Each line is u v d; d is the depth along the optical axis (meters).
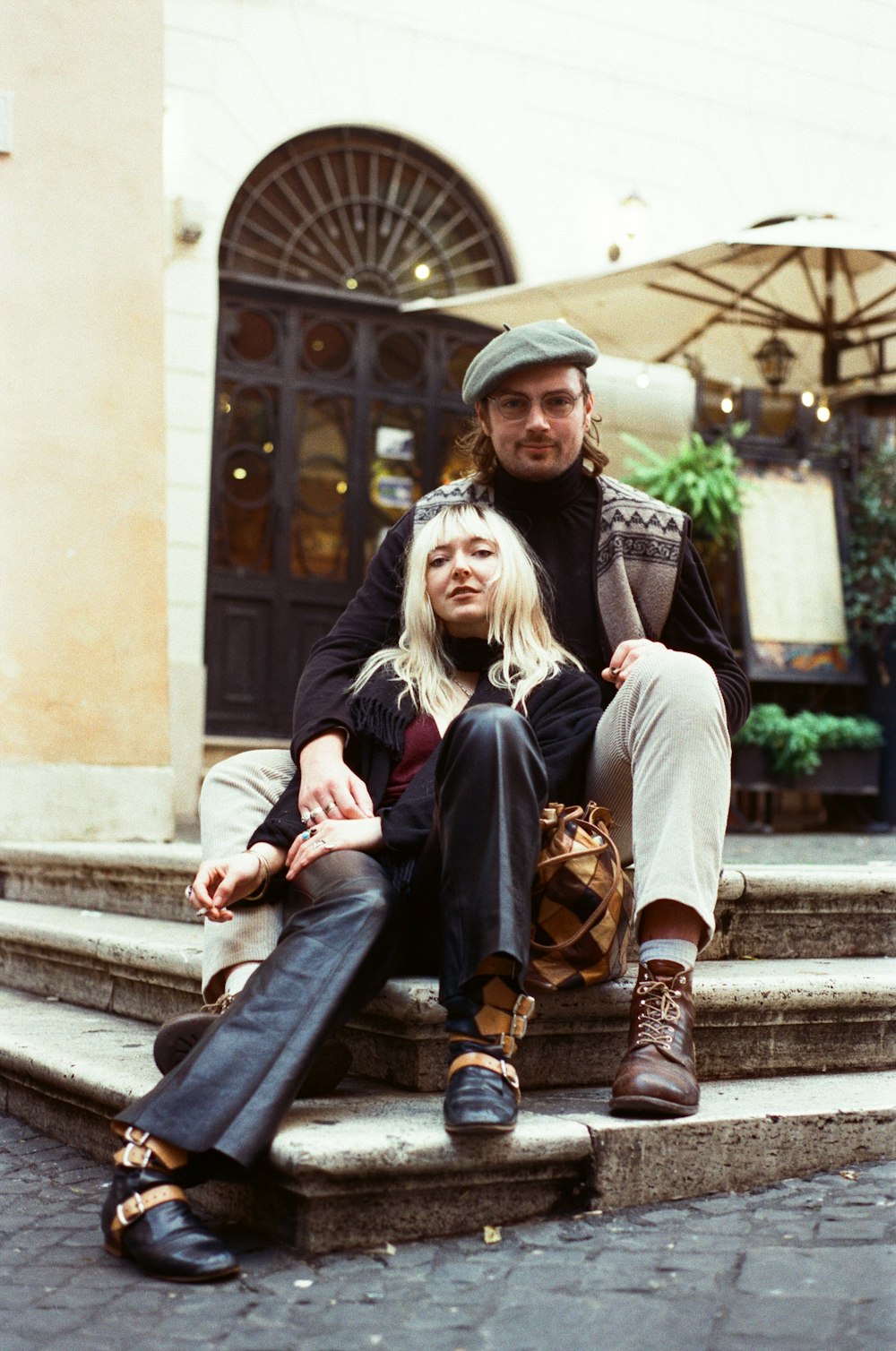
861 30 9.80
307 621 8.47
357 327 8.64
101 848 4.15
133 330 5.14
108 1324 1.68
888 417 8.37
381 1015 2.32
